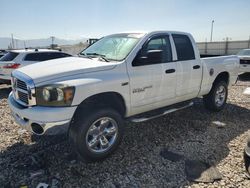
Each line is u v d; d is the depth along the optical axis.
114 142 3.70
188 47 4.90
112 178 3.20
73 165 3.48
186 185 3.07
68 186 3.03
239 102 7.05
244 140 4.38
